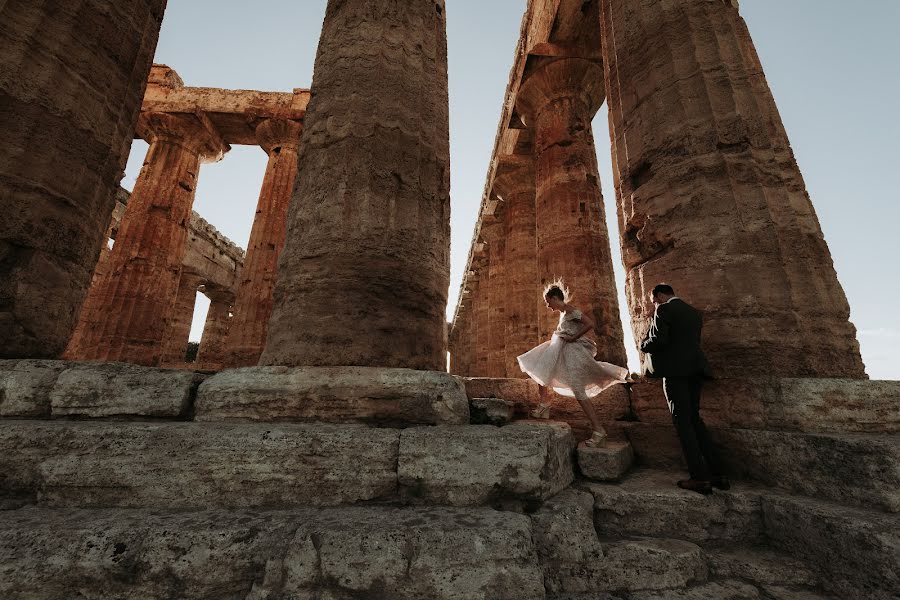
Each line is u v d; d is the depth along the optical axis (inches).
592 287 293.6
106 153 145.3
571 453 118.0
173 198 453.7
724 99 155.9
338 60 150.7
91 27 143.3
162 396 102.7
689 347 114.0
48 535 68.1
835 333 126.9
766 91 158.7
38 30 129.0
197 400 105.3
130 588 65.9
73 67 136.2
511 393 178.7
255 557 69.2
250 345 408.2
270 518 76.6
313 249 125.0
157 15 175.6
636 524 96.7
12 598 62.6
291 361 113.8
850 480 88.7
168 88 481.1
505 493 87.4
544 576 78.3
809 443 98.3
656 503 97.8
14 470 84.0
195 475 84.0
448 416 107.1
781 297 129.1
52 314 123.7
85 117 138.3
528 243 488.7
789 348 124.0
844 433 105.3
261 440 86.9
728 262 137.3
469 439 90.2
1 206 114.2
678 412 111.1
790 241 135.8
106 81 146.8
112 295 396.5
